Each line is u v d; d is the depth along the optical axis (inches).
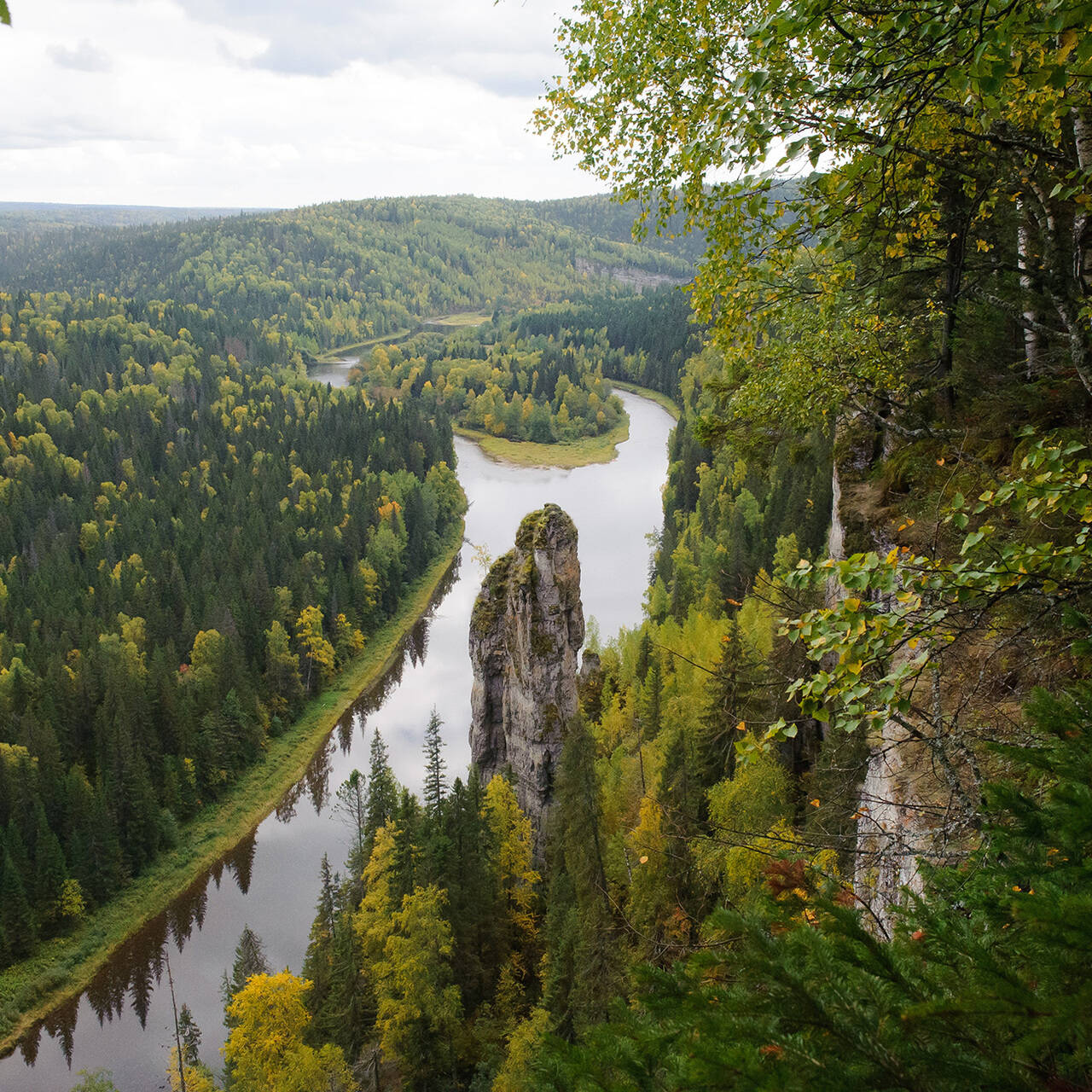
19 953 2433.6
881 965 184.5
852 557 311.3
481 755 2250.2
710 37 430.9
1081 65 250.5
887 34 276.8
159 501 5546.3
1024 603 380.8
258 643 3971.5
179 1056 1870.1
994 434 590.9
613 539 5196.9
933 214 523.2
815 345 730.2
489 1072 1521.9
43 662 3587.6
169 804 2967.5
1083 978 160.4
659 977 206.8
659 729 2170.3
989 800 227.5
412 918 1601.9
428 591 4960.6
